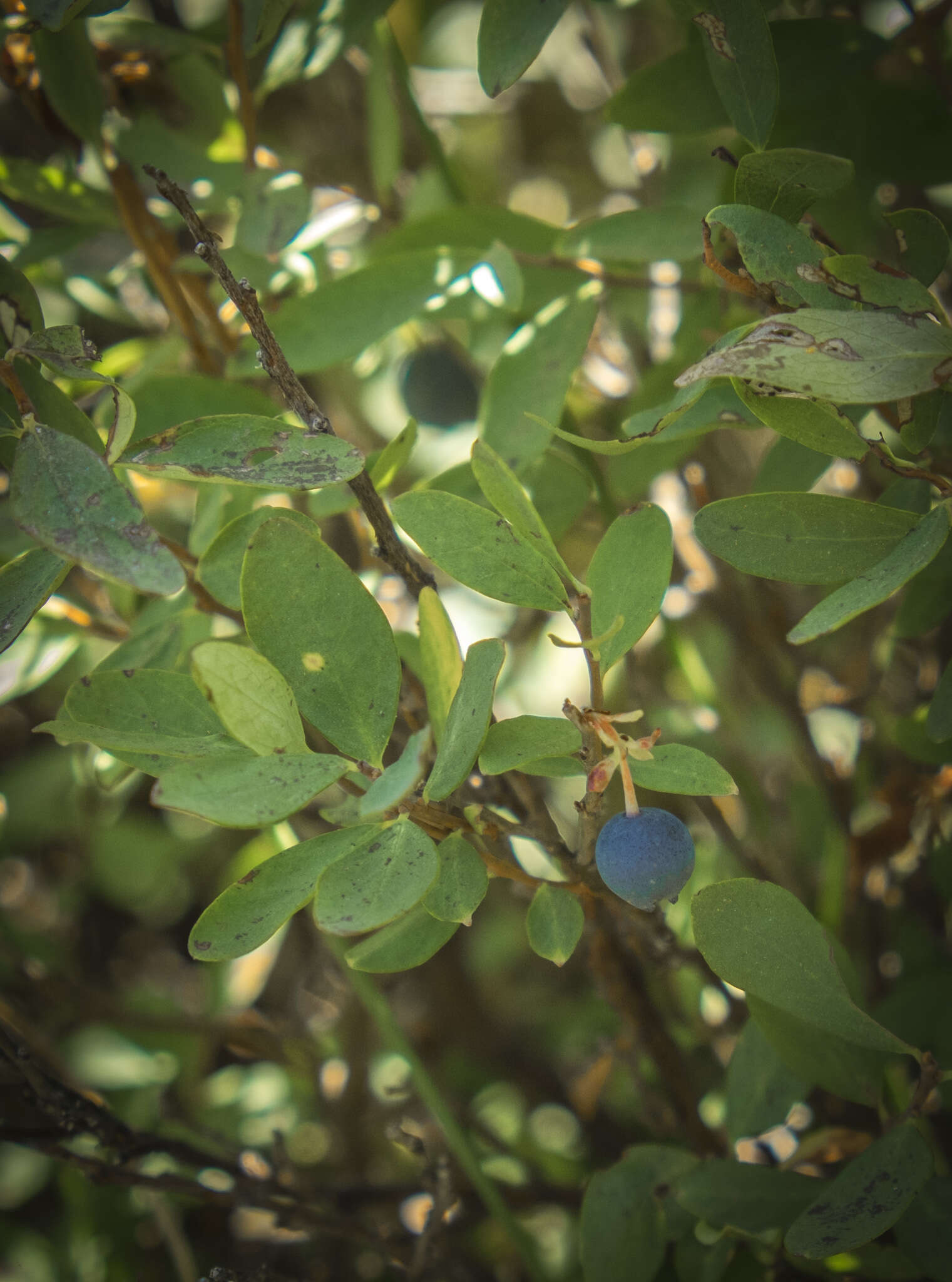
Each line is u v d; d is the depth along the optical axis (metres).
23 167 0.21
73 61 0.19
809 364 0.13
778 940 0.14
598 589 0.14
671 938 0.16
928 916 0.22
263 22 0.18
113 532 0.13
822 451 0.14
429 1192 0.19
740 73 0.16
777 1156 0.21
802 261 0.14
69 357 0.14
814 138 0.20
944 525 0.13
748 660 0.23
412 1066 0.18
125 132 0.21
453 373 0.23
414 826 0.13
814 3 0.21
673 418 0.13
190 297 0.21
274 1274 0.18
